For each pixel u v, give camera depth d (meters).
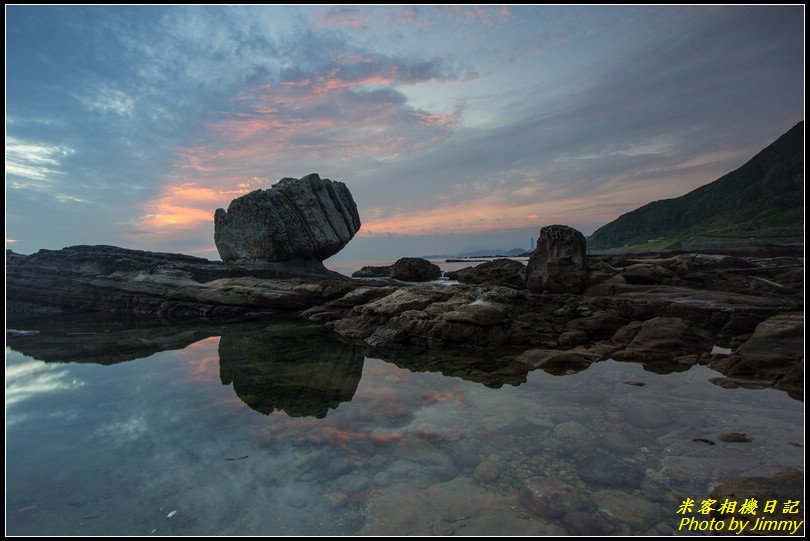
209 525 5.54
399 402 10.38
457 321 16.98
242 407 10.16
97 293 29.67
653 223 170.62
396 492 6.26
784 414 8.74
